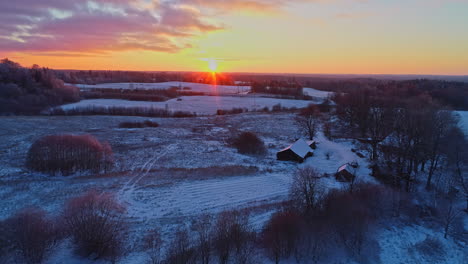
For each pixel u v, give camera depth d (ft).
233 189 110.42
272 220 74.84
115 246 65.00
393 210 94.89
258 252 68.33
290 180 122.72
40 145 118.62
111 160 134.21
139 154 152.46
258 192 108.78
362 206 86.48
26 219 64.49
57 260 59.36
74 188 99.35
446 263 72.79
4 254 57.93
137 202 93.86
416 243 79.77
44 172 113.60
